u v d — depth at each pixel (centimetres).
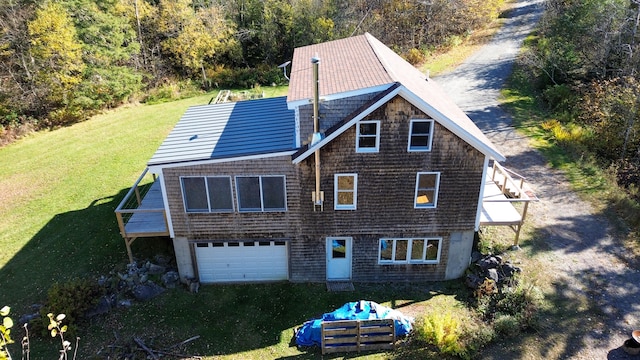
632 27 3031
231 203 1585
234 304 1634
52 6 3189
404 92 1375
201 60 4028
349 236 1650
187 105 3697
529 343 1430
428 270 1723
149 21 4003
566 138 2684
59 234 2038
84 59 3428
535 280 1659
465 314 1550
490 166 2394
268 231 1641
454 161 1509
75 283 1588
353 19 4447
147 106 3722
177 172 1516
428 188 1567
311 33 4316
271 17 4344
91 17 3444
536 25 4812
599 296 1606
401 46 4419
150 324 1538
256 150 1515
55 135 3189
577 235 1917
